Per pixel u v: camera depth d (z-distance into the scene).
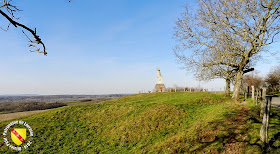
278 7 15.52
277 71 47.38
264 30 16.61
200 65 22.80
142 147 12.36
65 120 19.92
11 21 2.31
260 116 11.24
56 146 14.31
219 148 8.69
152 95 41.00
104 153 12.66
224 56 20.89
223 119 12.65
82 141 14.99
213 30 19.86
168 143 11.40
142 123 16.48
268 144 7.64
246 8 17.30
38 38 2.63
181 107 19.66
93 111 22.59
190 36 22.27
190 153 9.15
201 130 11.63
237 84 20.86
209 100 22.80
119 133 15.55
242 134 9.45
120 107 22.97
